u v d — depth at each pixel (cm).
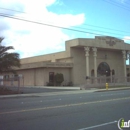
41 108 1258
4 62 2625
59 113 1074
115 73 5378
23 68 4688
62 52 4788
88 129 750
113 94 2248
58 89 3309
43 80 4312
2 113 1095
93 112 1095
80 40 4372
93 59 4947
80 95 2220
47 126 798
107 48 4844
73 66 4594
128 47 5262
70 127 780
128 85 4166
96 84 3600
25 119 934
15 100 1845
